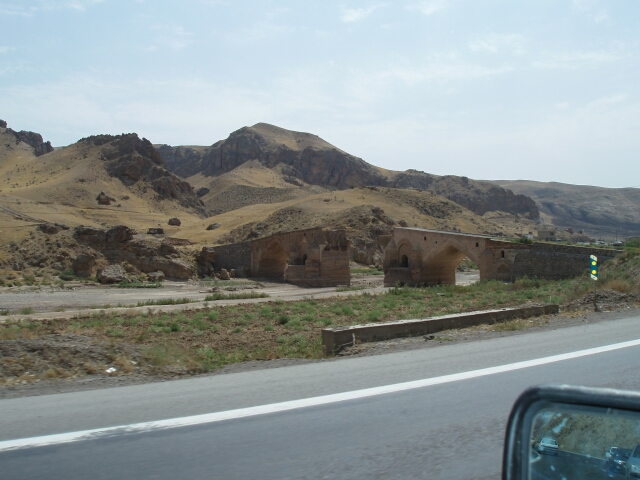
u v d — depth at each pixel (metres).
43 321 29.34
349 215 104.06
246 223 119.38
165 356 13.39
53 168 174.50
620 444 2.98
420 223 128.62
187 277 70.44
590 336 14.43
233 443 6.50
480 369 10.45
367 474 5.70
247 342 21.08
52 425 7.16
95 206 141.50
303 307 34.69
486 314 18.92
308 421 7.33
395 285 57.91
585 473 2.83
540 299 31.50
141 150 180.75
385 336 16.03
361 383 9.44
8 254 66.44
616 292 24.91
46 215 108.69
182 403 8.23
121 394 8.92
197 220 154.12
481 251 52.44
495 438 6.79
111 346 13.72
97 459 5.99
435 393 8.73
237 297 47.38
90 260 66.19
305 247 66.69
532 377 9.73
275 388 9.13
